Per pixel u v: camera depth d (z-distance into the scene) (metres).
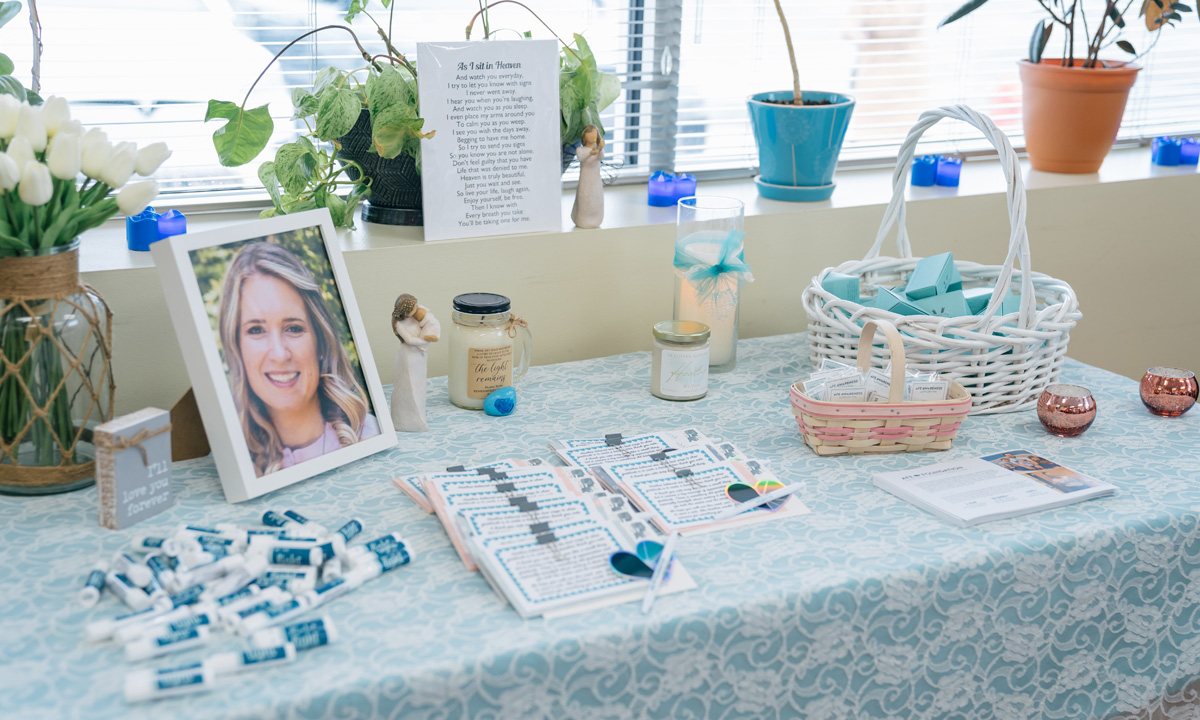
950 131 2.10
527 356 1.34
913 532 1.00
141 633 0.79
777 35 1.88
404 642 0.80
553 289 1.47
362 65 1.56
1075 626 1.03
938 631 0.96
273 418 1.06
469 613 0.85
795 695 0.92
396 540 0.93
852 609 0.91
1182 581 1.07
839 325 1.29
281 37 1.50
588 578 0.89
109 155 0.98
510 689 0.80
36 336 0.98
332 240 1.15
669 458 1.14
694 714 0.88
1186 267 2.01
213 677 0.75
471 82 1.35
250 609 0.84
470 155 1.37
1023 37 2.11
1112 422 1.29
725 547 0.96
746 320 1.64
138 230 1.29
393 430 1.17
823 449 1.16
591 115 1.49
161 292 1.23
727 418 1.28
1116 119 1.88
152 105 1.45
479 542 0.92
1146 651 1.08
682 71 1.82
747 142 1.92
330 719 0.74
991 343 1.22
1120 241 1.92
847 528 1.00
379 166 1.38
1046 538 0.99
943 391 1.18
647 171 1.86
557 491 1.04
